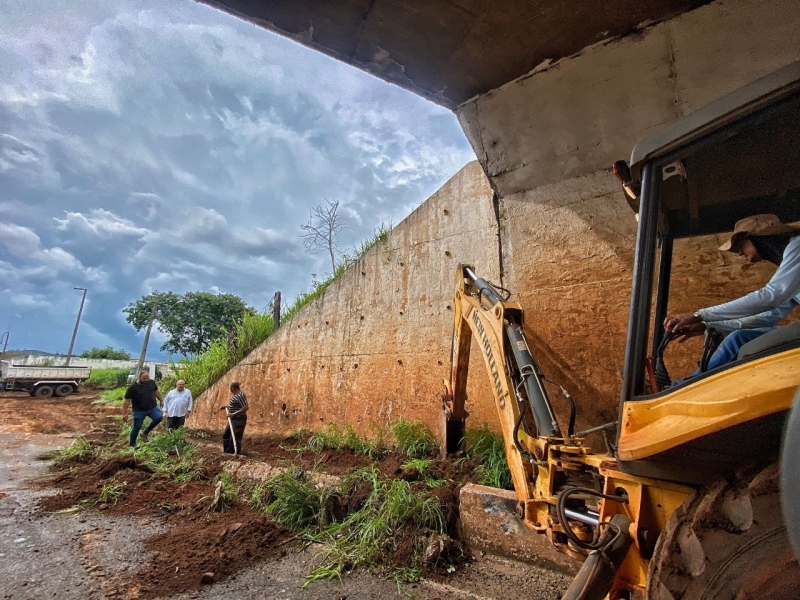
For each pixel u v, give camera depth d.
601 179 5.08
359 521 4.17
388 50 4.93
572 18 4.28
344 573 3.48
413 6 4.24
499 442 5.02
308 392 8.56
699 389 1.60
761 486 1.32
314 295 9.59
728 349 1.91
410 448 6.12
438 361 6.71
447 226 7.02
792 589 1.25
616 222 4.95
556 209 5.39
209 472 6.50
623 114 4.64
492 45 4.70
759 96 1.56
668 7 4.08
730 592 1.33
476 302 4.43
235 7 4.49
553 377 5.11
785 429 1.16
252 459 7.03
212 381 11.30
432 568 3.52
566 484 2.53
